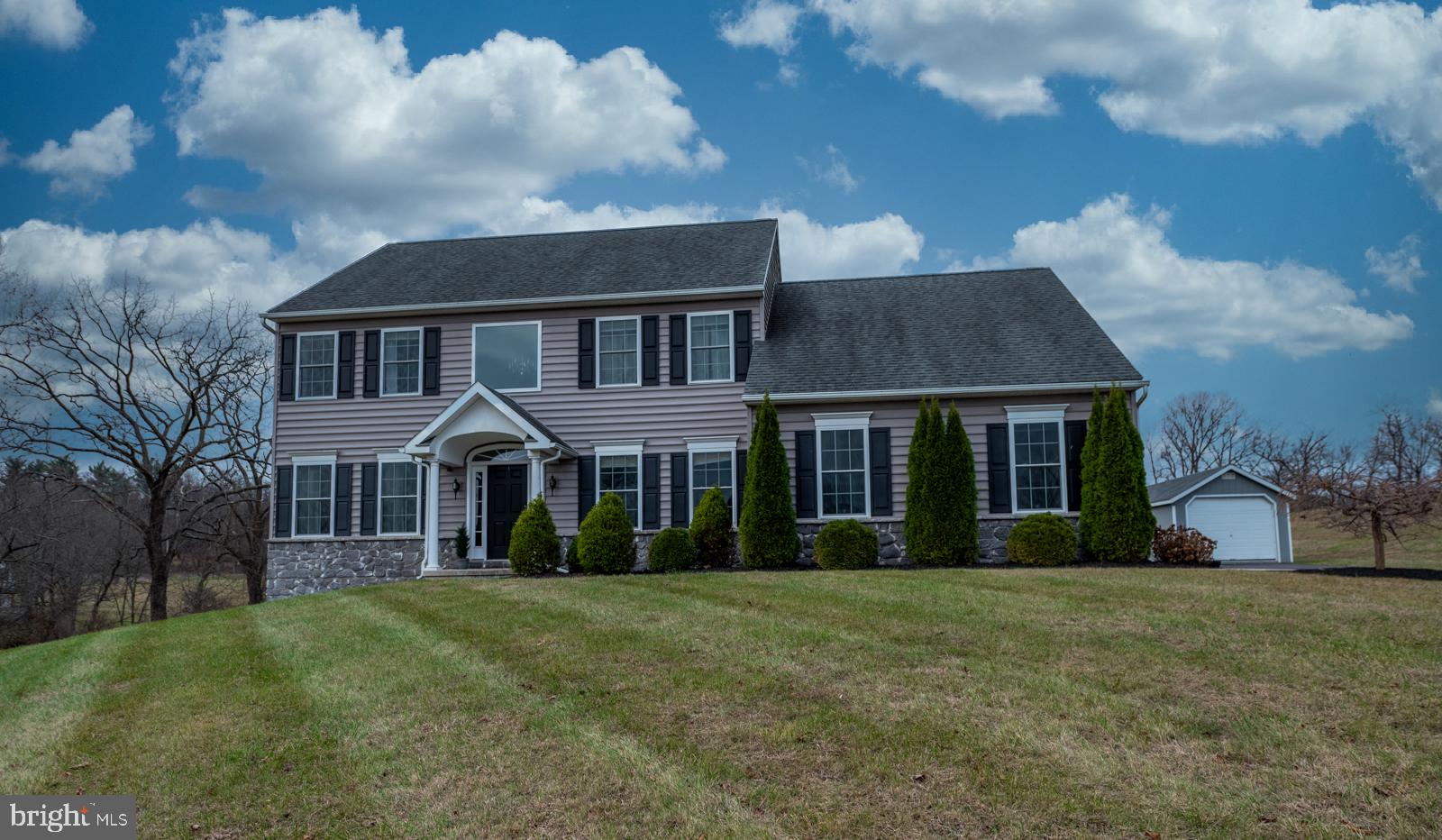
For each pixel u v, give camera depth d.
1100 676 8.21
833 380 19.09
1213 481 23.19
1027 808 5.67
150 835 5.96
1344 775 6.00
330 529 20.83
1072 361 18.83
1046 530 16.91
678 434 19.88
